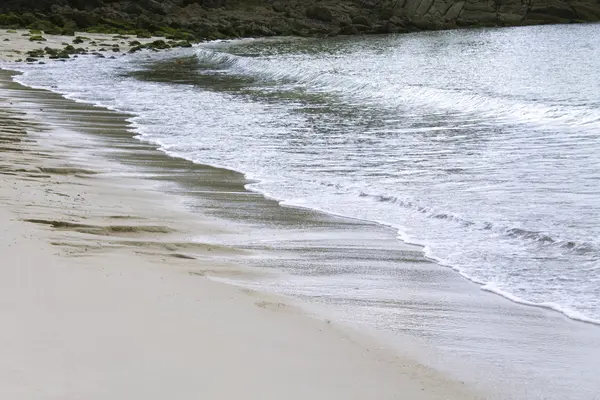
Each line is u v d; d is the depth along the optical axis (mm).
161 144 17562
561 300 7566
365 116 23000
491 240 9688
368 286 7980
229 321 6355
